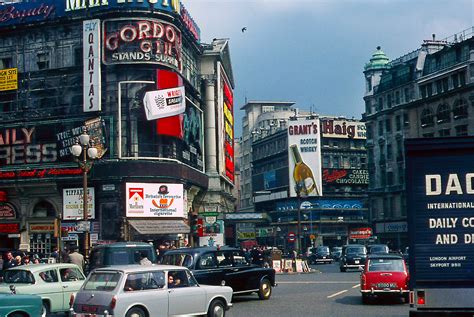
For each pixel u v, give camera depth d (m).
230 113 86.06
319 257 73.56
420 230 13.05
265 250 52.06
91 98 53.53
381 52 102.62
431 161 13.15
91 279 16.75
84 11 54.38
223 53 75.50
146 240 54.03
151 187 53.00
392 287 23.23
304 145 121.19
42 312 16.27
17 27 56.59
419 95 85.25
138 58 53.06
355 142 125.25
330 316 19.83
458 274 12.88
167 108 54.03
